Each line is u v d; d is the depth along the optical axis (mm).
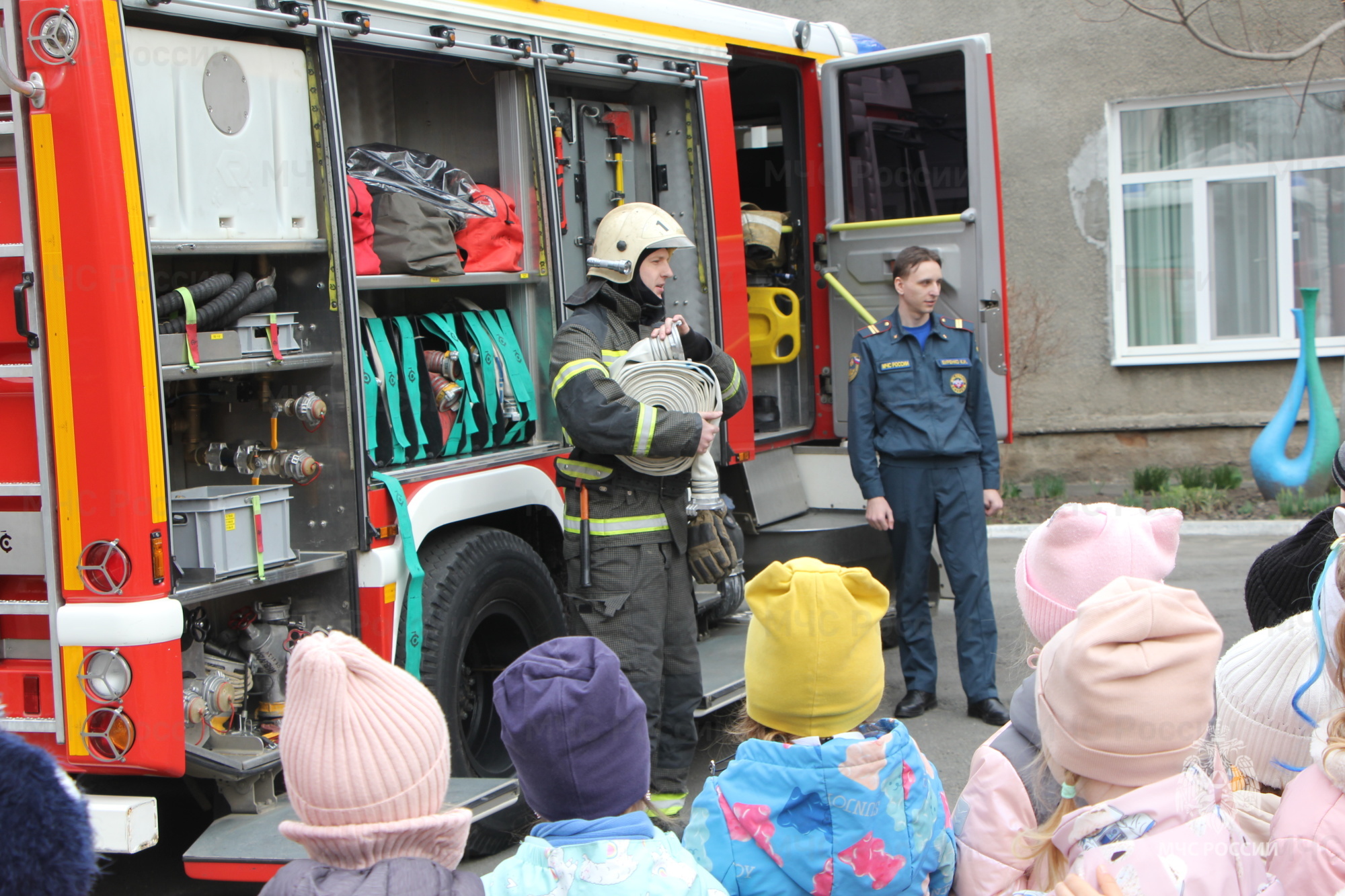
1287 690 2152
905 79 5953
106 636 3082
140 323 3090
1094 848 1771
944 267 5867
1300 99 9719
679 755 4215
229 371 3436
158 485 3127
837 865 1895
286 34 3604
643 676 4043
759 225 6148
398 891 1564
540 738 1871
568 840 1828
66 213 3051
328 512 3732
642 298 4207
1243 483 9938
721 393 4277
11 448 3195
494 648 4312
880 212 6117
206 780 3801
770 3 10695
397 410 3926
